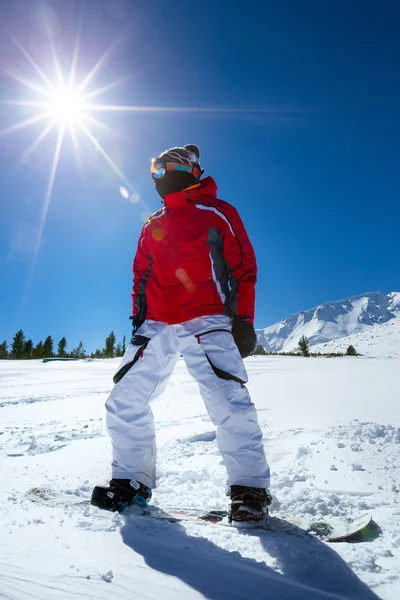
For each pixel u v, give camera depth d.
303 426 3.15
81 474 2.44
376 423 3.04
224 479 2.19
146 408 1.93
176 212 2.04
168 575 1.06
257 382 7.22
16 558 1.14
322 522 1.54
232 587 1.01
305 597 0.98
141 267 2.09
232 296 1.95
